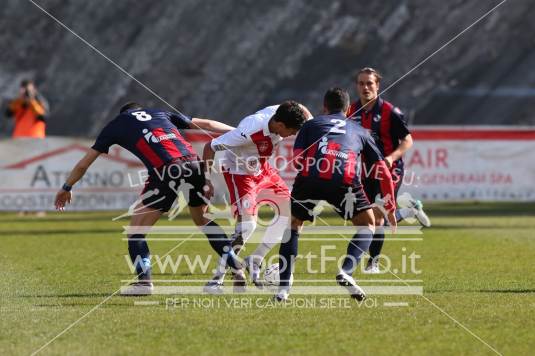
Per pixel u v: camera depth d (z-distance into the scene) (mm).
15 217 60562
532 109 79938
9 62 81688
